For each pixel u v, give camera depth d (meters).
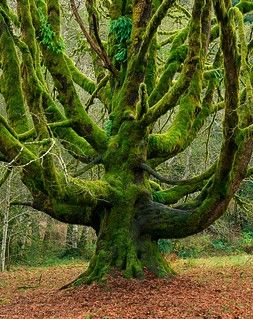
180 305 10.59
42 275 20.77
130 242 12.89
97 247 13.02
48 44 12.83
